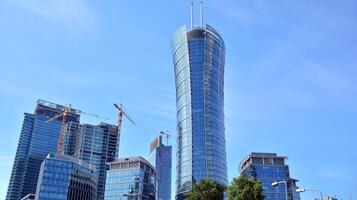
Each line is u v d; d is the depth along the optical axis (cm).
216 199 6981
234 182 6575
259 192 6400
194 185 7138
